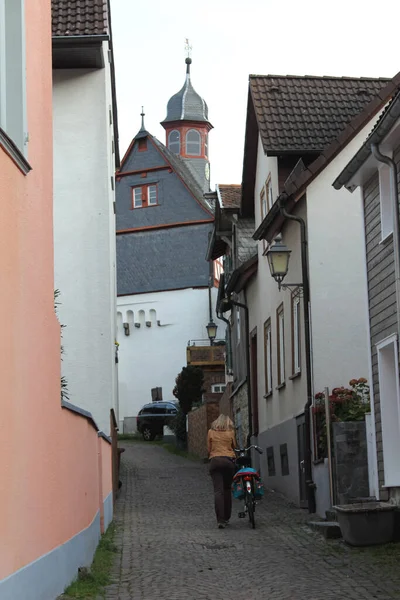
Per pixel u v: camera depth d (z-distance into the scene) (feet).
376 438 49.49
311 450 60.70
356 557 40.50
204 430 113.29
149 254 210.79
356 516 42.63
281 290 72.18
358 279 61.87
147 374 207.82
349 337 61.36
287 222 68.18
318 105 72.54
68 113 62.69
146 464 109.91
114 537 49.01
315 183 62.54
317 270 61.98
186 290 206.49
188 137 245.86
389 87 61.26
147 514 60.95
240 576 36.91
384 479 47.78
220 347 173.06
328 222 62.28
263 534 49.85
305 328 61.72
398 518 43.04
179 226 208.64
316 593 32.86
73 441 33.60
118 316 212.64
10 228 22.85
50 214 29.68
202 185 242.99
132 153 214.07
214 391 171.22
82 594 29.99
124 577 36.65
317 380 60.90
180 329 206.18
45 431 27.20
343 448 52.85
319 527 48.57
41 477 26.35
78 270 61.82
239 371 100.94
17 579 22.36
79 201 62.23
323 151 63.26
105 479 51.55
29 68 26.30
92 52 60.08
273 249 59.88
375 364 49.57
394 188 44.29
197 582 35.55
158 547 45.27
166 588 34.22
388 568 37.29
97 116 62.75
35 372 25.79
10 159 22.85
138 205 212.84
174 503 68.13
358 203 62.39
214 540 47.78
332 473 52.90
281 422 72.79
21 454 23.48
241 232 91.91
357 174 49.65
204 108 248.32
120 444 153.58
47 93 29.94
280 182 70.95
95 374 60.95
